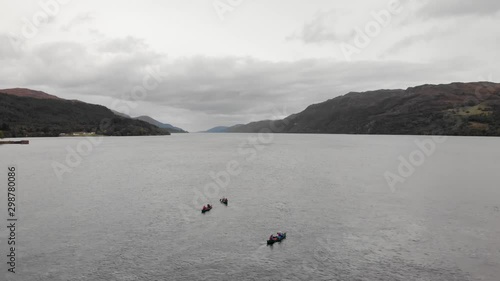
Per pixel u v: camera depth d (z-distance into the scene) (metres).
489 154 177.25
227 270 40.00
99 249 45.66
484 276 38.44
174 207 67.06
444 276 38.47
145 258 43.06
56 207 66.75
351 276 38.62
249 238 49.97
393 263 41.78
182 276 38.47
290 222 57.34
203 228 54.22
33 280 37.41
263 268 40.53
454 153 185.00
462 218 59.16
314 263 41.88
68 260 42.31
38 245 46.94
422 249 45.88
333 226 55.25
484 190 82.38
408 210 64.50
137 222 57.09
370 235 51.09
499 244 47.28
